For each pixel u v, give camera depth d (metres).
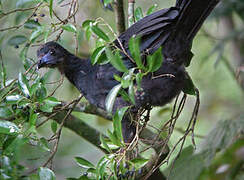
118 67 6.79
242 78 12.26
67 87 11.97
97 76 9.39
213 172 10.66
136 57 6.79
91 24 7.50
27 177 7.08
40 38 10.50
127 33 8.72
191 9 8.26
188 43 8.60
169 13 8.34
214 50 11.88
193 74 14.77
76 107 10.48
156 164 8.48
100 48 7.32
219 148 10.17
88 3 12.23
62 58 9.73
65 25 7.98
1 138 7.65
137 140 7.62
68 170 13.58
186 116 14.52
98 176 7.20
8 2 10.21
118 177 7.62
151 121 11.57
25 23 8.42
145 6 13.29
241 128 9.93
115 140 7.27
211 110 14.95
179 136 13.66
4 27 10.23
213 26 14.39
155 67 6.78
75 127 10.50
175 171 10.44
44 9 9.48
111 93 6.80
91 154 13.99
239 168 10.20
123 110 7.11
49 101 7.61
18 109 7.58
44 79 8.02
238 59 13.19
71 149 13.94
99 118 12.41
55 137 8.20
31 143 7.39
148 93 8.76
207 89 15.37
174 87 8.80
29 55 11.20
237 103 14.94
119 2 9.67
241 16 11.79
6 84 8.03
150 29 8.38
